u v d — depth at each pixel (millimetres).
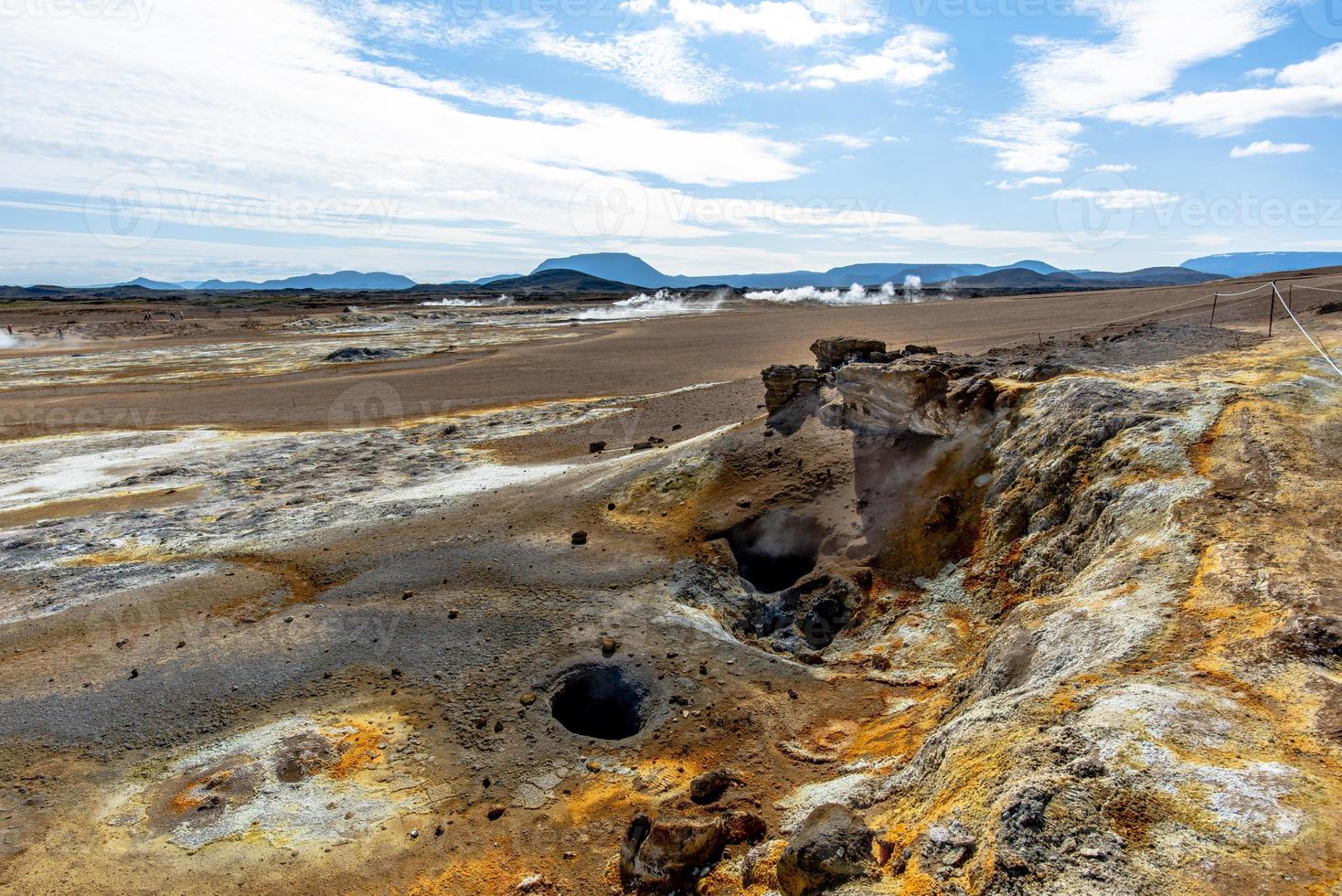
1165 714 6887
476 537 19812
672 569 17391
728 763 10758
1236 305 34438
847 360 23891
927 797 7391
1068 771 6453
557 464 26875
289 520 21828
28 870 9367
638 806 9977
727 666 13430
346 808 10258
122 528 21391
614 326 87688
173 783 10906
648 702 12617
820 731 11445
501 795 10461
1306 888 4949
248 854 9492
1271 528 10000
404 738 11773
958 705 10312
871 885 6367
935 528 16469
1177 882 5250
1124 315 47656
